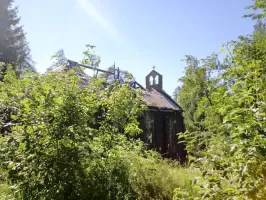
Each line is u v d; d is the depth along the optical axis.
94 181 3.91
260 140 1.79
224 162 2.04
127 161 4.96
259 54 5.39
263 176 1.83
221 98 2.30
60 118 3.59
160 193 4.50
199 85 13.02
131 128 5.21
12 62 30.02
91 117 4.02
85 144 3.67
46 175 3.46
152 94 21.12
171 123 18.95
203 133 2.96
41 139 3.47
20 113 3.78
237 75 2.41
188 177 4.54
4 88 4.40
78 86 4.19
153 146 16.19
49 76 4.10
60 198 3.42
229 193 1.94
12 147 3.87
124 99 4.88
